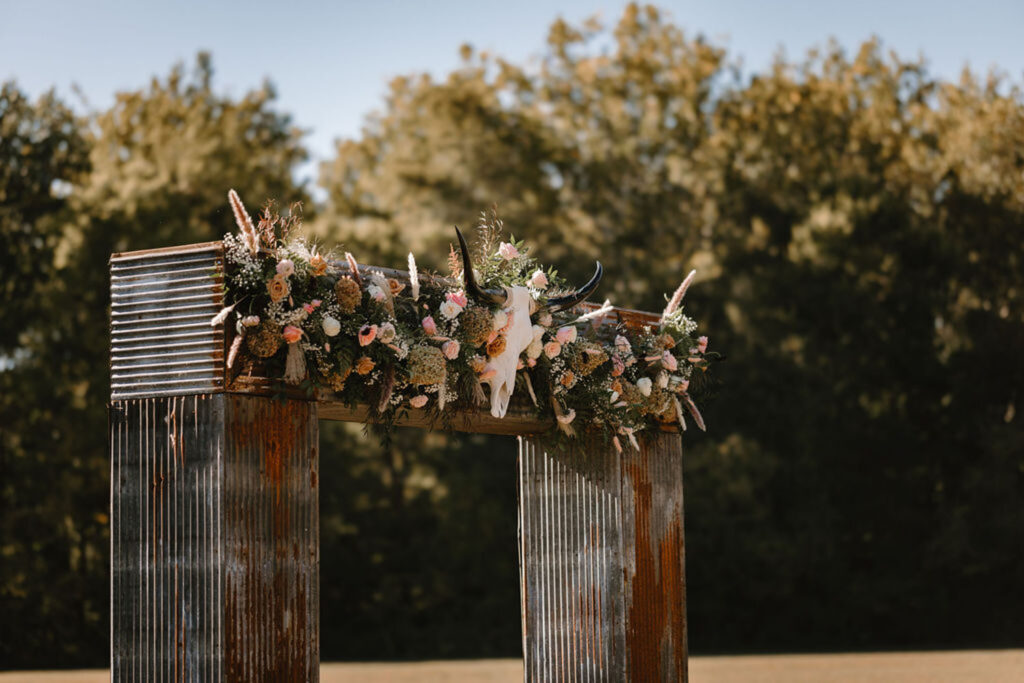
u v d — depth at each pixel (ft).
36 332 97.40
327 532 103.86
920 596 104.37
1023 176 108.99
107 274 97.76
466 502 105.19
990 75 114.62
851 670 67.36
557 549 29.48
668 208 111.75
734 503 104.27
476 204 111.04
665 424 30.94
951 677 59.31
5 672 82.84
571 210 114.32
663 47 119.75
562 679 29.17
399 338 23.06
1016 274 107.14
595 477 29.14
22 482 95.14
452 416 25.63
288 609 21.65
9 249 100.17
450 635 105.70
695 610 105.19
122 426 21.65
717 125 117.50
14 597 94.38
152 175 104.99
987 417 105.70
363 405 23.75
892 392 108.17
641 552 29.35
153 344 21.58
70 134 104.99
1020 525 99.96
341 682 65.62
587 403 28.14
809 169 112.57
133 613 21.20
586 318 28.35
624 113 115.03
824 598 107.24
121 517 21.47
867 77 120.16
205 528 20.83
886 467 107.24
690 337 31.07
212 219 104.78
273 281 20.88
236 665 20.67
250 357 21.30
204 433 20.98
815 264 106.52
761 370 106.11
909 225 107.65
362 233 103.96
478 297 25.43
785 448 107.24
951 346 107.14
